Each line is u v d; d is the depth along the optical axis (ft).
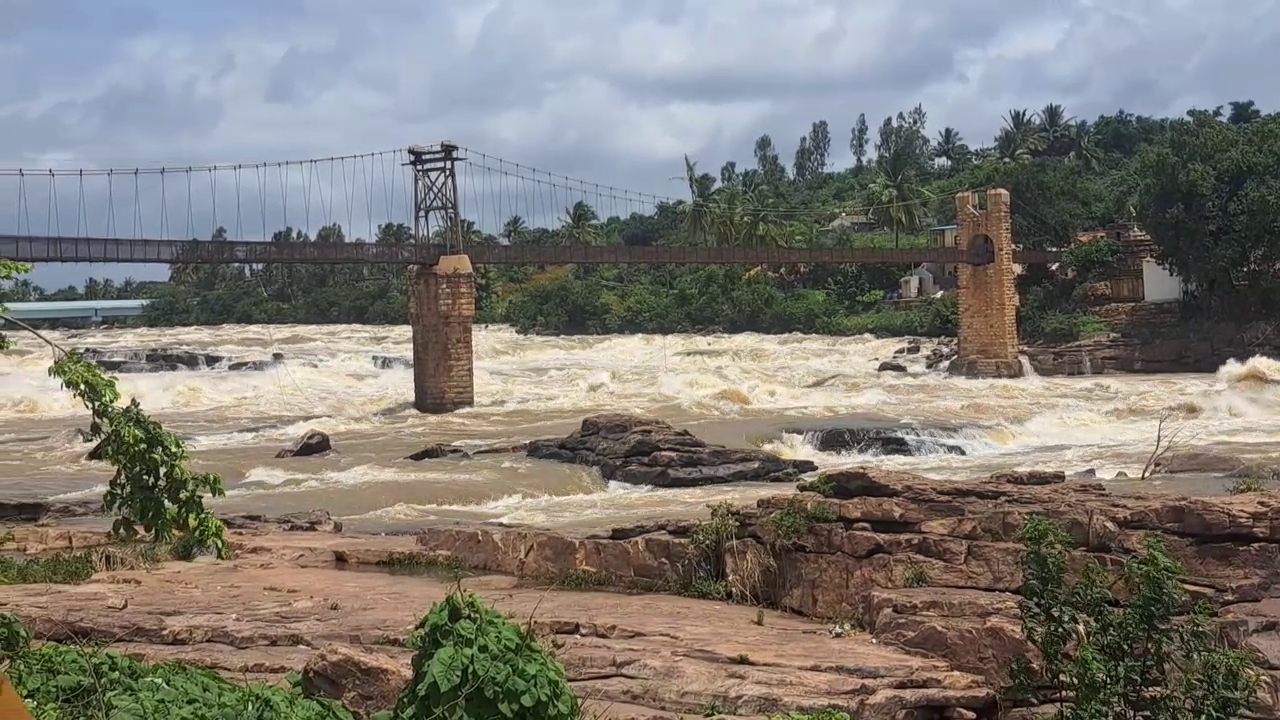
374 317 463.01
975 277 301.02
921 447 161.99
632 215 622.95
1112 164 531.09
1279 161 278.26
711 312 406.00
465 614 34.91
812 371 284.41
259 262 220.02
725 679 49.21
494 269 538.06
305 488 132.46
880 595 58.39
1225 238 277.64
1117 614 48.98
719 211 484.33
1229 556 58.65
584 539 79.15
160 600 65.57
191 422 206.69
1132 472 132.87
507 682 32.68
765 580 69.31
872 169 642.63
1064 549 54.54
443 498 126.11
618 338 380.58
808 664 51.31
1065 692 50.55
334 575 77.30
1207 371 283.59
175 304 499.51
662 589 73.31
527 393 247.70
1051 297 335.47
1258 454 143.23
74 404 227.20
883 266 420.36
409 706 33.99
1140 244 329.31
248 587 71.20
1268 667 51.44
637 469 135.54
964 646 52.95
